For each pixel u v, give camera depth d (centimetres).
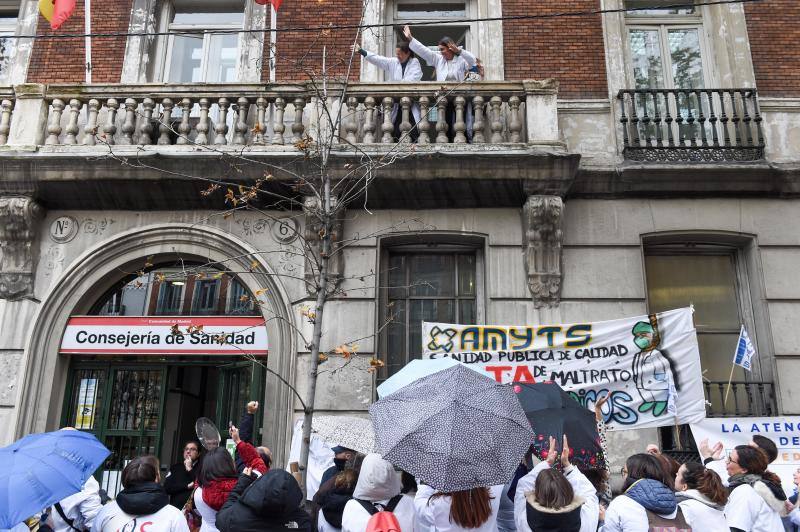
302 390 855
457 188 894
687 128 1001
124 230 934
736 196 930
